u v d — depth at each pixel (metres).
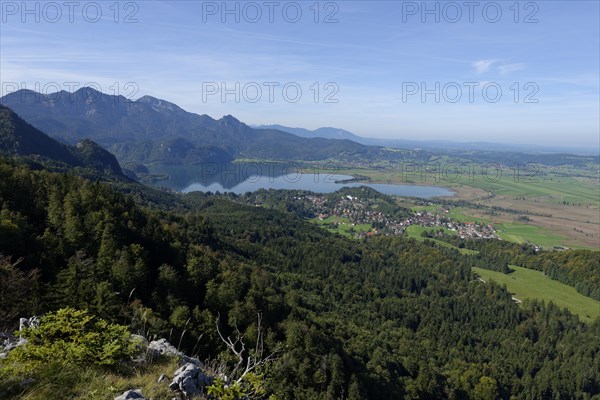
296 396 31.92
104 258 44.41
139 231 58.69
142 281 43.53
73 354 9.73
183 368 11.16
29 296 20.47
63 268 39.19
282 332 45.62
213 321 37.72
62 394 8.54
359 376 43.97
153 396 9.62
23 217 46.78
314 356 40.22
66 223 50.03
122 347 11.12
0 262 24.16
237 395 9.27
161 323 29.08
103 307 26.83
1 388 8.00
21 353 9.31
